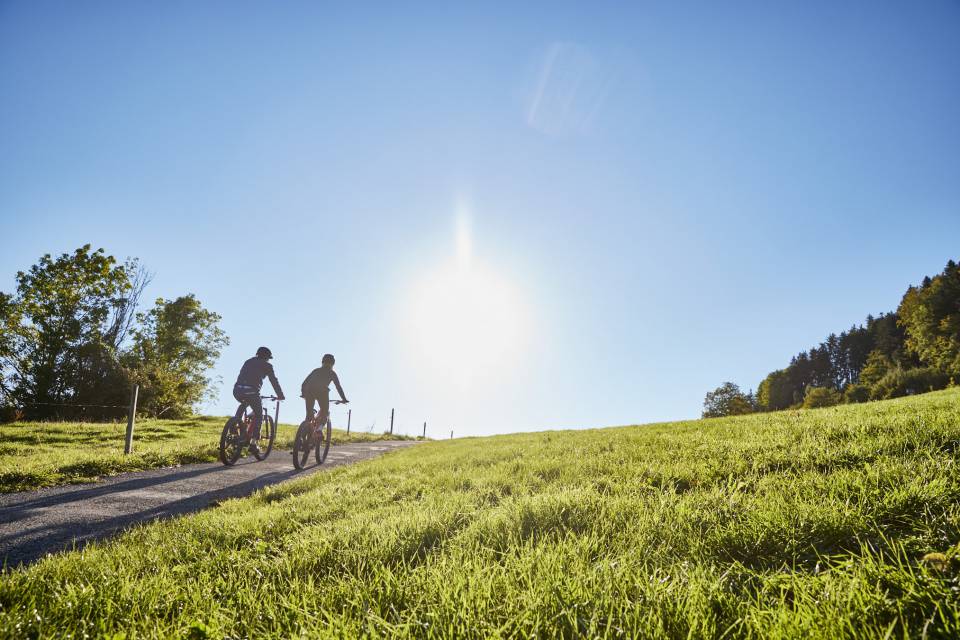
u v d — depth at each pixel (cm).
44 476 725
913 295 8019
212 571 253
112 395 2964
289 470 873
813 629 137
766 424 654
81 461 834
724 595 170
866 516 230
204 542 318
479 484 468
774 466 390
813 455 387
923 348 6888
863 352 10469
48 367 3197
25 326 3388
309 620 173
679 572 195
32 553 360
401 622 166
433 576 206
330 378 934
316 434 948
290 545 283
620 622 155
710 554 219
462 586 189
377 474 658
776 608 158
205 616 187
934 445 347
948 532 204
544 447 753
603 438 775
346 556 251
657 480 404
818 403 8538
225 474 817
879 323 10156
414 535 277
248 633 172
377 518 347
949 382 5919
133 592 213
